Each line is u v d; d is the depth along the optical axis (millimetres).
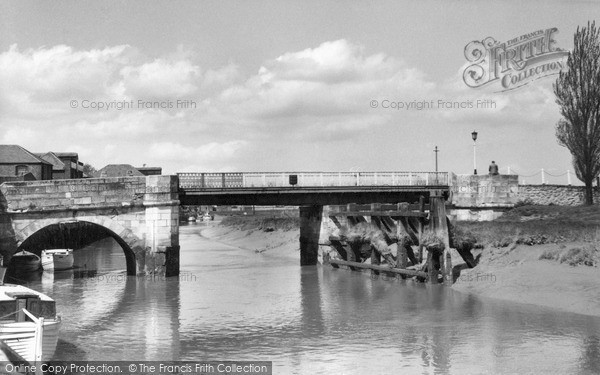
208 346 23359
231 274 44688
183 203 44344
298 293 35219
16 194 39688
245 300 33094
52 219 40281
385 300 32031
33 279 42844
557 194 50844
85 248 69250
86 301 33156
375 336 24281
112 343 23922
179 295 34969
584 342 22422
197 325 26922
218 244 80438
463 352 21609
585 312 27141
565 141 48250
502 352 21453
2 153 75562
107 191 41438
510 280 32625
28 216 39812
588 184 47375
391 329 25359
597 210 41219
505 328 24781
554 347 21859
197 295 34906
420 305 30219
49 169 81188
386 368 20125
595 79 47000
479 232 39281
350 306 30688
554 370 19391
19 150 76375
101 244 78625
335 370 20062
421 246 37062
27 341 18422
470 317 27000
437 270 36062
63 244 63812
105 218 41438
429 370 19797
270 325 26719
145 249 42000
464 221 43688
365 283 38844
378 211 40844
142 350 22875
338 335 24625
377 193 47781
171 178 42281
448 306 29672
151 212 41875
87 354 22328
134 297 34438
